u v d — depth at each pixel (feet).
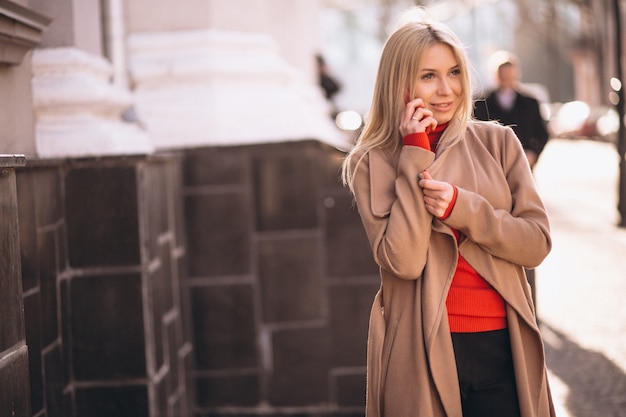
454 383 10.53
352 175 11.26
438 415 10.65
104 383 16.71
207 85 22.43
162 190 18.74
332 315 21.42
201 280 21.22
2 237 10.13
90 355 16.69
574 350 23.32
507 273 10.75
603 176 76.95
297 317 21.35
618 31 47.24
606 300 28.94
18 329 10.52
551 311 27.91
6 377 10.03
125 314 16.72
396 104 10.99
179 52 22.57
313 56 46.09
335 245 21.40
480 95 11.85
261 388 21.36
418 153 10.54
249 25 23.45
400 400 10.72
